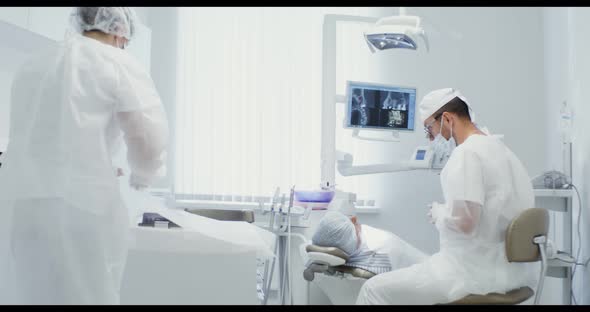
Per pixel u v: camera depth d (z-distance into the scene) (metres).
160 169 1.44
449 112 1.75
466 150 1.59
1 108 2.43
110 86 1.32
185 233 1.47
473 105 3.21
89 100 1.30
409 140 3.22
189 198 3.29
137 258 1.45
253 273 1.48
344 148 3.23
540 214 1.57
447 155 2.36
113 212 1.31
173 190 3.29
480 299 1.53
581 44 2.60
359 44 3.28
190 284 1.46
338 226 1.78
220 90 3.31
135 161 1.40
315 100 3.26
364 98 2.52
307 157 3.24
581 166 2.57
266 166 3.25
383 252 1.86
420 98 3.24
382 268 1.81
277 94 3.27
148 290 1.45
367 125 2.52
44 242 1.25
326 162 2.47
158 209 1.54
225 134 3.29
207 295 1.46
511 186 1.61
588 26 2.53
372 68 3.28
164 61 3.39
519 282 1.61
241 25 3.33
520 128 3.16
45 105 1.30
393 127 2.55
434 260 1.64
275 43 3.30
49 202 1.26
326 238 1.78
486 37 3.22
